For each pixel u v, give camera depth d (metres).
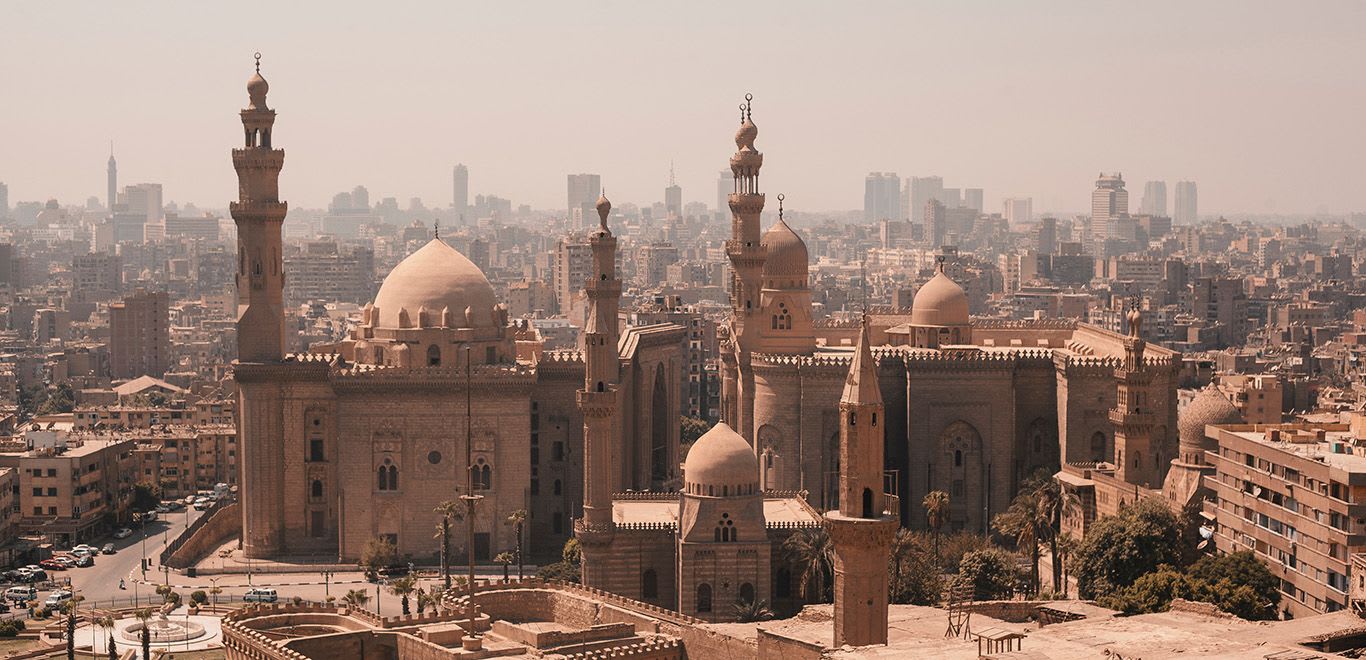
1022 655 125.25
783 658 162.88
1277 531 193.75
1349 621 146.38
